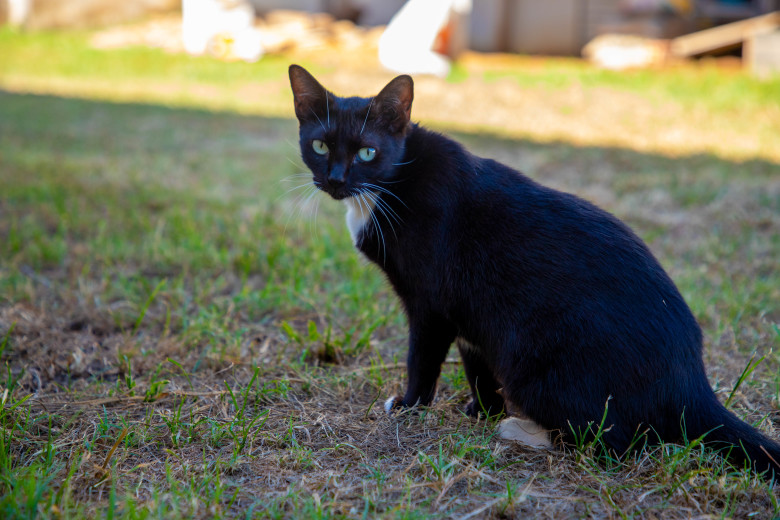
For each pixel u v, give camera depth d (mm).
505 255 2881
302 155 3469
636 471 2691
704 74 12734
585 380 2703
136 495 2473
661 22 14633
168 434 2932
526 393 2824
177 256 5156
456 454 2785
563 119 10406
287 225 5949
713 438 2707
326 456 2816
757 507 2484
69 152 8336
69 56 15281
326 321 4281
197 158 8211
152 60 14883
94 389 3367
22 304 4277
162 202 6430
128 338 3965
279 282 4867
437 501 2471
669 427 2752
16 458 2697
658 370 2689
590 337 2701
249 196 6816
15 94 11906
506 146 8758
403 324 4230
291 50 15398
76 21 18031
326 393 3396
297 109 3439
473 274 2930
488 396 3309
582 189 7039
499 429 3043
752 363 3689
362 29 16969
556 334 2752
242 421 2979
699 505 2479
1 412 2877
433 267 2992
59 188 6645
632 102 11164
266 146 8977
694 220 6145
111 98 11898
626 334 2691
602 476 2648
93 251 5215
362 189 3178
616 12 15438
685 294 4488
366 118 3203
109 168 7562
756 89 11438
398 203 3062
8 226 5691
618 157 8273
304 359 3771
